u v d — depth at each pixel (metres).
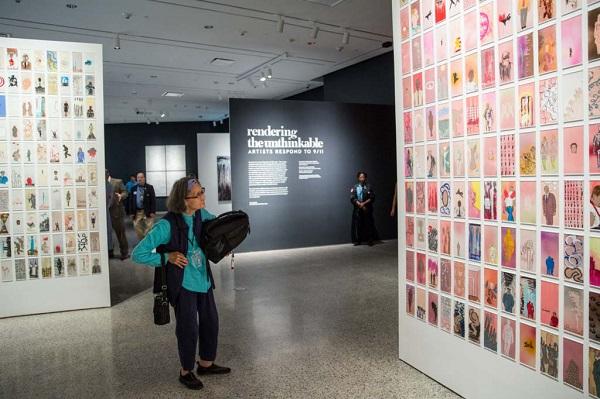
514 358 2.92
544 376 2.72
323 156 10.84
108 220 9.60
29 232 5.79
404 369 3.91
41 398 3.51
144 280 7.70
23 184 5.75
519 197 2.84
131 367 4.07
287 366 4.00
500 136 2.95
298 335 4.80
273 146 10.33
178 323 3.58
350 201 11.16
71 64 5.86
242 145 10.06
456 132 3.32
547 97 2.62
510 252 2.92
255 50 10.88
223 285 7.13
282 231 10.47
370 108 11.35
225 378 3.79
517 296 2.88
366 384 3.63
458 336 3.39
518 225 2.86
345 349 4.38
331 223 10.98
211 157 14.88
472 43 3.14
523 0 2.75
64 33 9.26
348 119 11.10
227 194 15.02
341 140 11.04
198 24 8.93
